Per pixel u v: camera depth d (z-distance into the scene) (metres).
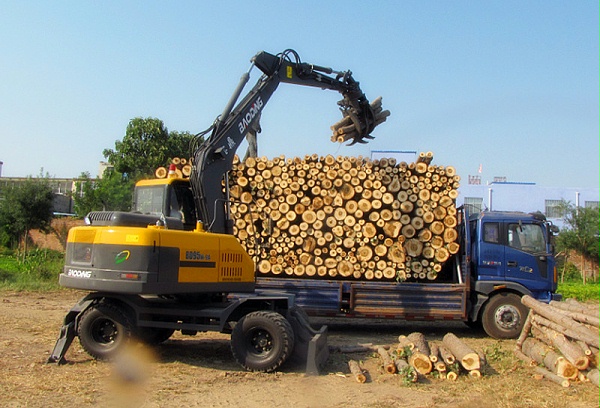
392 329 13.41
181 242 8.42
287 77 11.48
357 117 12.09
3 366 8.27
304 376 8.21
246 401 6.91
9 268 23.81
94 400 6.72
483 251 12.22
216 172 10.07
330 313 12.00
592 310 8.98
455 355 8.59
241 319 8.48
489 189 41.16
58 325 11.95
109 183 30.06
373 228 12.51
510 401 7.02
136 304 8.66
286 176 12.81
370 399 7.10
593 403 7.03
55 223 33.50
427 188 12.58
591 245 34.75
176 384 7.57
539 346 8.95
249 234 12.83
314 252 12.71
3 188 32.81
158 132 30.67
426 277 12.55
